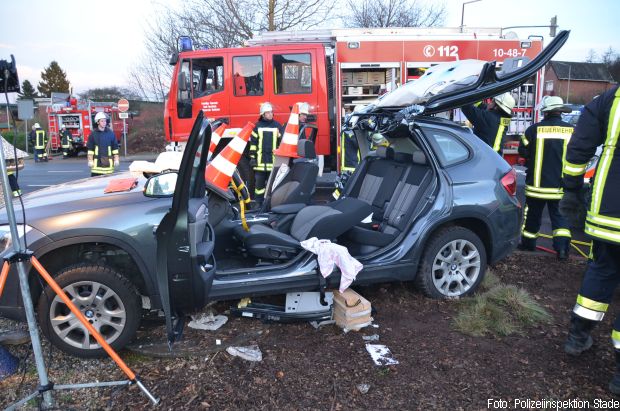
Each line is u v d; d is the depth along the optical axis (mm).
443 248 4137
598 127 3033
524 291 4172
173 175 3426
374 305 4082
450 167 4207
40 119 28859
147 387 2920
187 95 8992
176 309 3246
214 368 3105
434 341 3463
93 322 3197
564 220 5336
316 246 3676
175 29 19359
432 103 4023
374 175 4922
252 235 3752
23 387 2982
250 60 8938
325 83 9109
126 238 3180
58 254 3311
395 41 9117
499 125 5484
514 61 4477
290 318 3639
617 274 3070
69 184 4074
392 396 2824
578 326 3199
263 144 8023
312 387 2910
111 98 31547
